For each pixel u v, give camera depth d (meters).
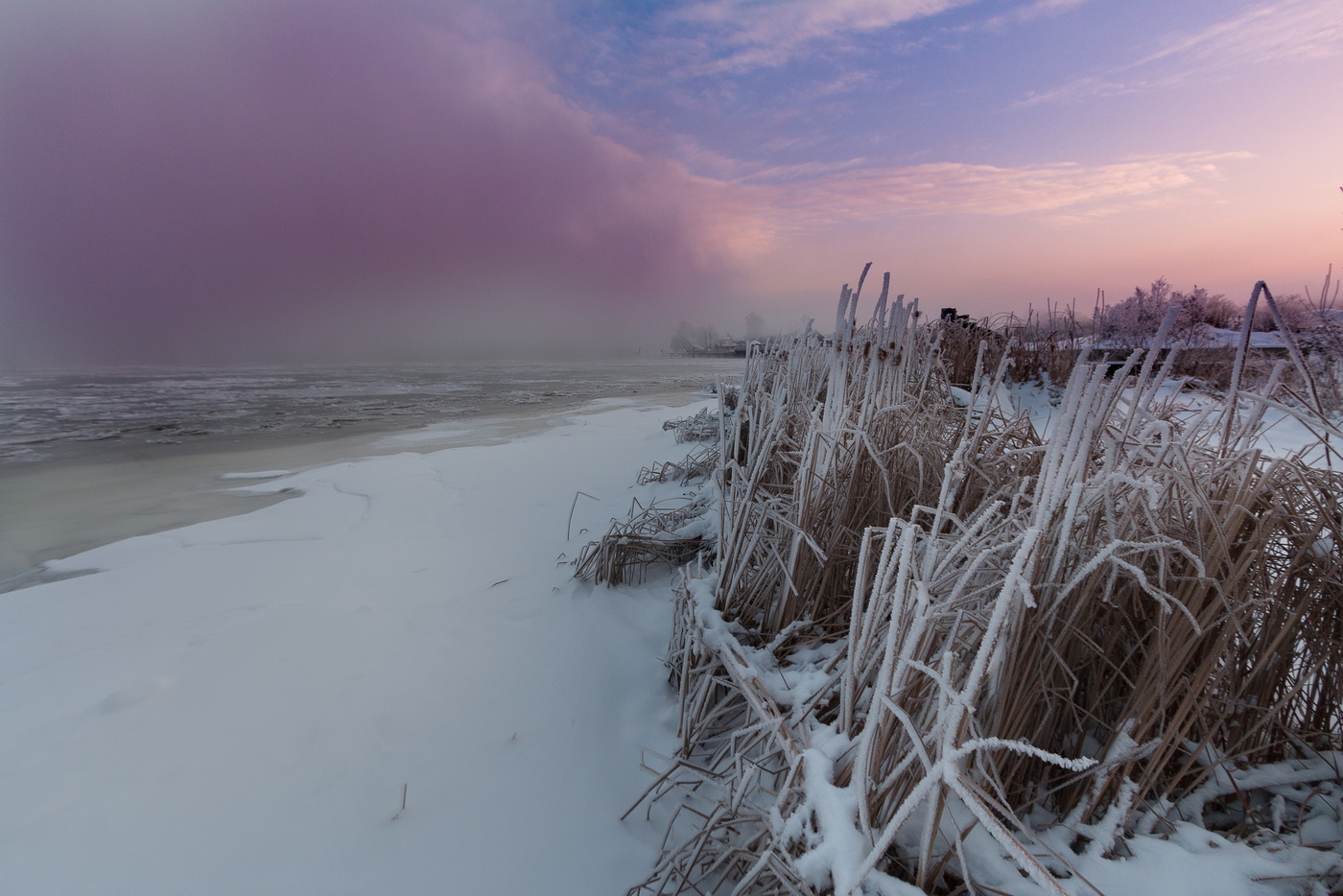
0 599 3.40
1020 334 8.66
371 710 2.29
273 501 5.52
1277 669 1.55
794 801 1.42
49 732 2.17
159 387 19.62
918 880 1.12
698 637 2.12
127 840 1.69
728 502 2.63
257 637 2.87
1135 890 1.19
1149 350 1.41
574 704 2.30
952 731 1.05
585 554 3.58
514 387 19.38
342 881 1.57
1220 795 1.49
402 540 4.31
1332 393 4.43
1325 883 1.20
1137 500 1.47
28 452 7.96
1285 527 1.52
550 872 1.59
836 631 2.25
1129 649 1.56
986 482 2.15
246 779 1.93
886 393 2.67
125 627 3.00
